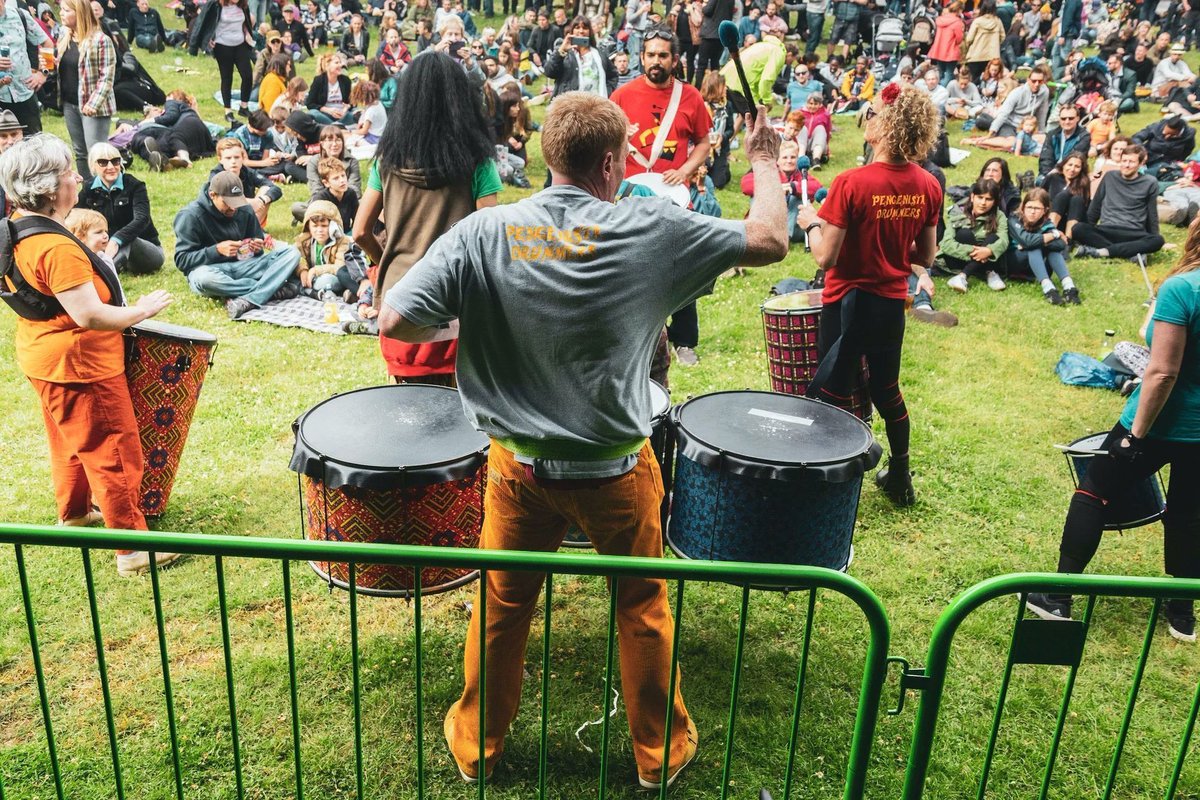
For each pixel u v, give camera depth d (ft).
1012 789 10.37
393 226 12.75
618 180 8.45
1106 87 51.29
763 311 17.37
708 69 51.24
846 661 12.21
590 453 8.48
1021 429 19.33
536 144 44.65
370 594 10.53
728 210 35.12
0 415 18.47
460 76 12.35
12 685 11.50
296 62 60.39
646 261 8.00
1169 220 34.45
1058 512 16.16
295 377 20.68
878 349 14.82
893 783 10.36
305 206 30.17
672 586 13.61
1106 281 28.94
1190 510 12.15
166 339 13.92
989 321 25.58
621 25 66.69
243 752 10.55
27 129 34.12
